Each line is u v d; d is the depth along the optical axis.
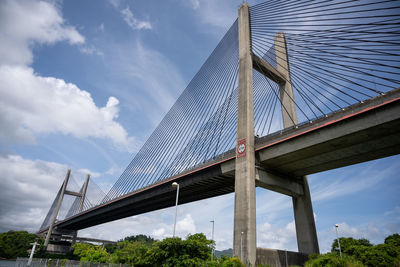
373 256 32.97
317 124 31.94
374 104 27.69
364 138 29.98
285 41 46.91
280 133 36.44
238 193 36.31
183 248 21.70
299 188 42.59
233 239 34.44
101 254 56.78
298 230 40.62
